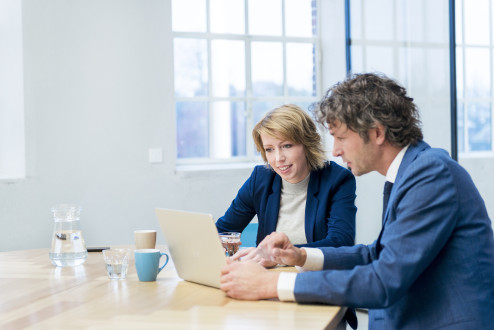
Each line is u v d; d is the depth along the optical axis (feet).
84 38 12.10
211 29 14.10
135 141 12.53
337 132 4.73
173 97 12.81
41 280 5.41
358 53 13.19
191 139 14.12
